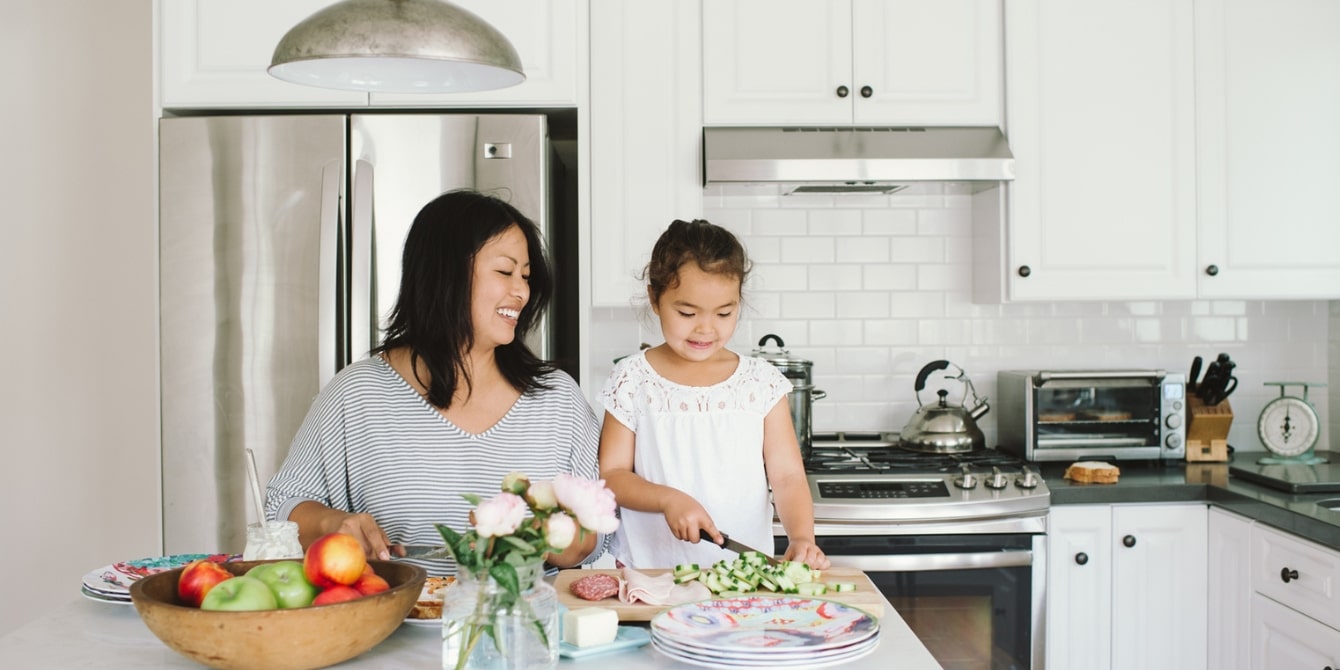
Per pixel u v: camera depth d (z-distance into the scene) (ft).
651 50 9.91
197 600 4.27
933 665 4.29
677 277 6.72
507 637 3.86
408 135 9.10
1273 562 8.49
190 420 9.07
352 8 5.37
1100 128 10.23
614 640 4.56
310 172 9.03
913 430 10.61
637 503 6.31
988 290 10.69
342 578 4.16
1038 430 10.33
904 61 10.12
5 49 11.55
